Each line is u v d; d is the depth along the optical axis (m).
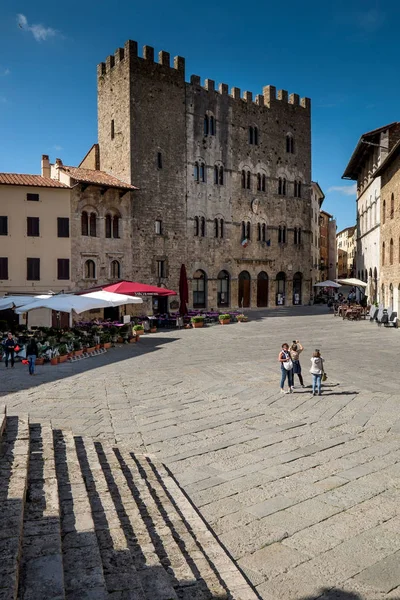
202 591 6.29
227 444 12.65
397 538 7.96
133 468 10.79
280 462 11.34
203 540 7.90
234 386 19.23
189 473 10.86
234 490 9.94
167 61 51.59
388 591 6.65
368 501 9.27
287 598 6.57
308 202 64.56
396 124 46.09
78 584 5.88
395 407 15.75
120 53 50.00
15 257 41.78
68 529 7.31
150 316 44.19
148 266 49.78
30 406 16.34
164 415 15.35
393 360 24.05
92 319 45.16
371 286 52.50
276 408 15.98
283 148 61.94
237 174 57.41
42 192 42.66
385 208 42.47
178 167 52.22
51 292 38.09
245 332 37.25
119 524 7.76
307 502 9.30
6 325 33.94
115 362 25.05
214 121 55.44
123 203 47.88
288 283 62.44
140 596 5.83
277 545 7.87
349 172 63.38
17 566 5.77
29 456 10.05
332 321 44.44
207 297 54.81
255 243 59.09
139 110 49.38
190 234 53.22
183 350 28.89
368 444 12.41
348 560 7.40
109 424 14.39
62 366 24.02
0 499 7.47
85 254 44.94
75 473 9.64
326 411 15.50
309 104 64.50
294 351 18.59
